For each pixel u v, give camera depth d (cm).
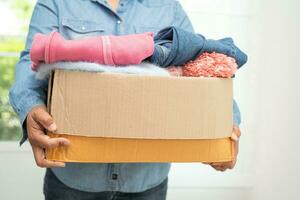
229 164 78
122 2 94
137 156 69
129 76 65
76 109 65
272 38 149
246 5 152
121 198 97
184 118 68
